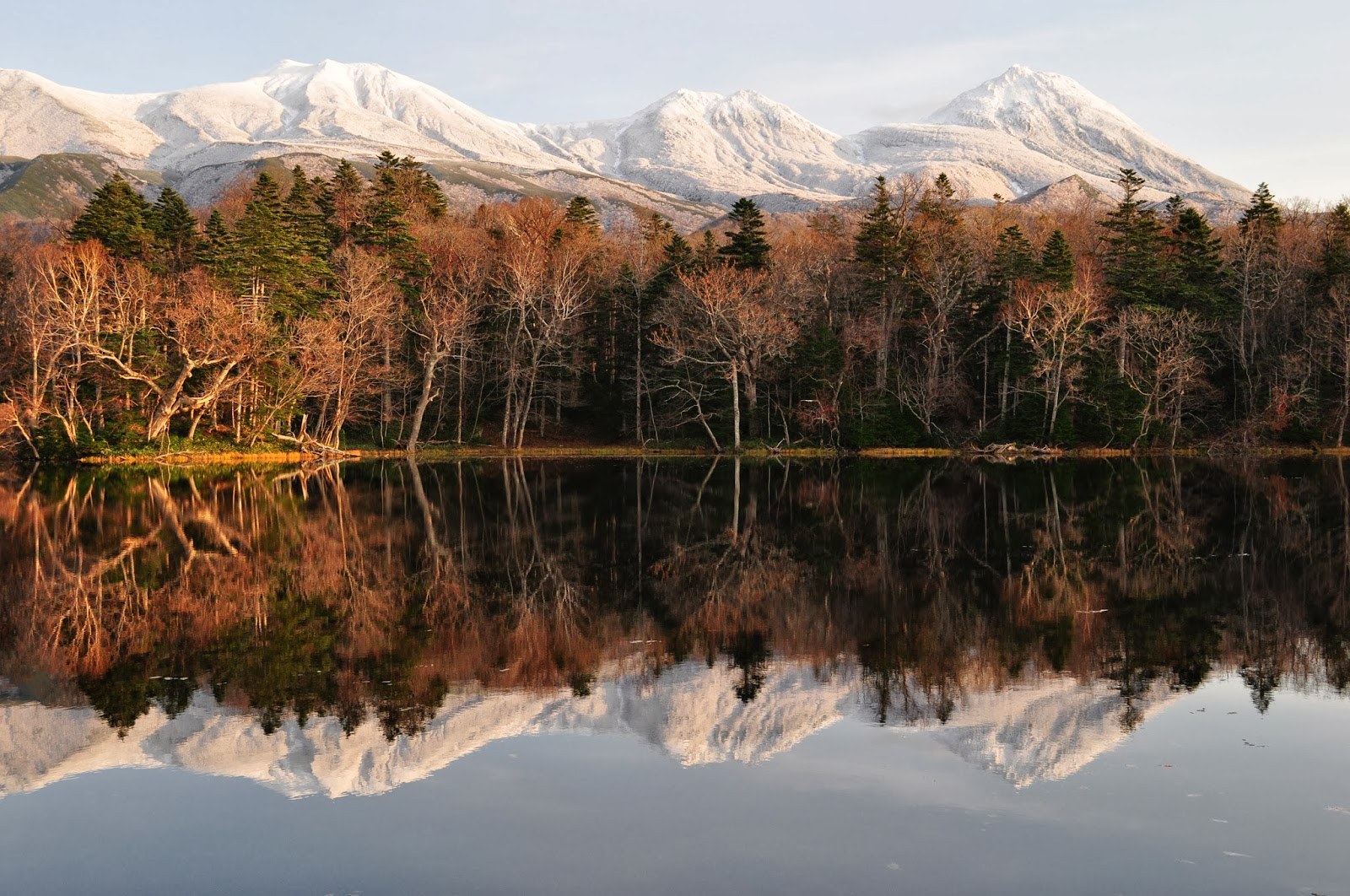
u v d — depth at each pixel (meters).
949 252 84.31
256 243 69.19
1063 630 20.66
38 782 12.88
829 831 11.40
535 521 37.94
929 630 20.72
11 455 64.25
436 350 74.88
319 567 28.02
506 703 16.00
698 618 21.91
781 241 101.19
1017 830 11.38
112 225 69.44
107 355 61.22
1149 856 10.73
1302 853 10.79
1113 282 85.19
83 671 17.70
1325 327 77.88
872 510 41.69
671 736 14.46
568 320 81.69
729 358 77.31
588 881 10.29
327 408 77.88
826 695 16.38
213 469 61.62
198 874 10.48
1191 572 27.02
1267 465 65.50
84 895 10.03
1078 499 45.00
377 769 13.30
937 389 81.31
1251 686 16.72
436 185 102.69
